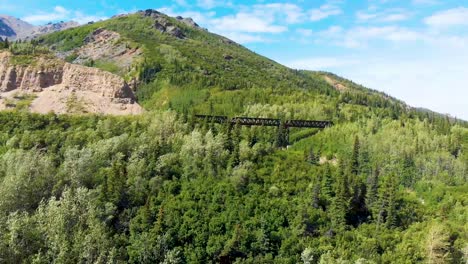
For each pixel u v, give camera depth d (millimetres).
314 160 151250
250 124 196500
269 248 101625
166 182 121438
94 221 94312
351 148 194250
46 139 152125
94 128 169625
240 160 133625
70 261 81625
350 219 117250
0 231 83562
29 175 114562
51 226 87812
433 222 118000
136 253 98000
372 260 96500
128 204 114938
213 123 171125
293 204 114625
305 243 103000
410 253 103438
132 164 126688
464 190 164000
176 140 148000
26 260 80312
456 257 105125
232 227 105750
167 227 105875
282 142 195625
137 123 169875
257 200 114688
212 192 117125
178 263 99062
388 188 126875
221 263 100312
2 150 145000
